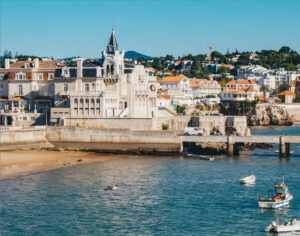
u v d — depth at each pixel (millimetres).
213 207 101250
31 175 129625
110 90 191750
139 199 107000
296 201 106188
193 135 171000
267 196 108750
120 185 119312
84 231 87688
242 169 139875
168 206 101938
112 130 170375
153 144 168000
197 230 88250
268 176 129750
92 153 170125
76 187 117000
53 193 111125
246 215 96625
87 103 181125
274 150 183250
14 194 110000
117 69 191125
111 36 194875
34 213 96938
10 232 86875
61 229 88562
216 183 121500
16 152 163625
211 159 156625
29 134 169625
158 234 86375
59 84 192250
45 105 196500
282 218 94625
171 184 120375
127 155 168000
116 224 91188
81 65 190750
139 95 197375
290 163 150375
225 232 87375
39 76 199125
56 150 172500
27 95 198625
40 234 86188
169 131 167000
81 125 179875
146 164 148500
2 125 188625
